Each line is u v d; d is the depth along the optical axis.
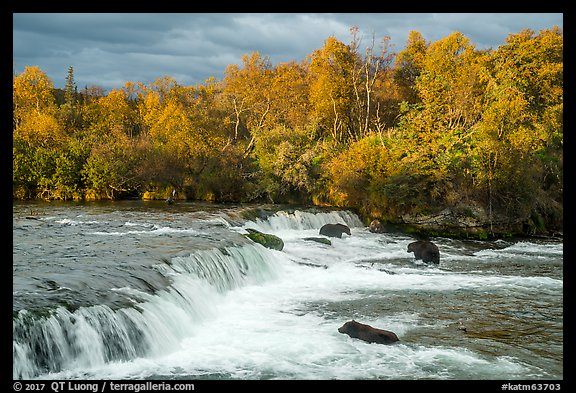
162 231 31.78
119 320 16.06
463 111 53.69
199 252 23.94
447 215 44.94
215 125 63.69
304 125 67.00
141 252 23.83
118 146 56.31
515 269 31.41
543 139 49.62
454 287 26.47
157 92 79.56
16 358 13.54
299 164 53.00
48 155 53.97
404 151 49.41
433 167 46.31
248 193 55.38
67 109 80.19
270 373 15.68
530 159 46.38
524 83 63.66
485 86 58.25
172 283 20.23
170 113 62.28
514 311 22.55
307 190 53.72
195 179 57.25
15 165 52.06
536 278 28.77
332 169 50.59
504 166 44.88
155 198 56.50
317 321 20.55
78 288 17.61
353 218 47.12
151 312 17.39
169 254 23.27
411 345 18.17
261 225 40.62
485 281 27.88
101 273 19.73
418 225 45.56
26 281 18.11
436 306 23.11
